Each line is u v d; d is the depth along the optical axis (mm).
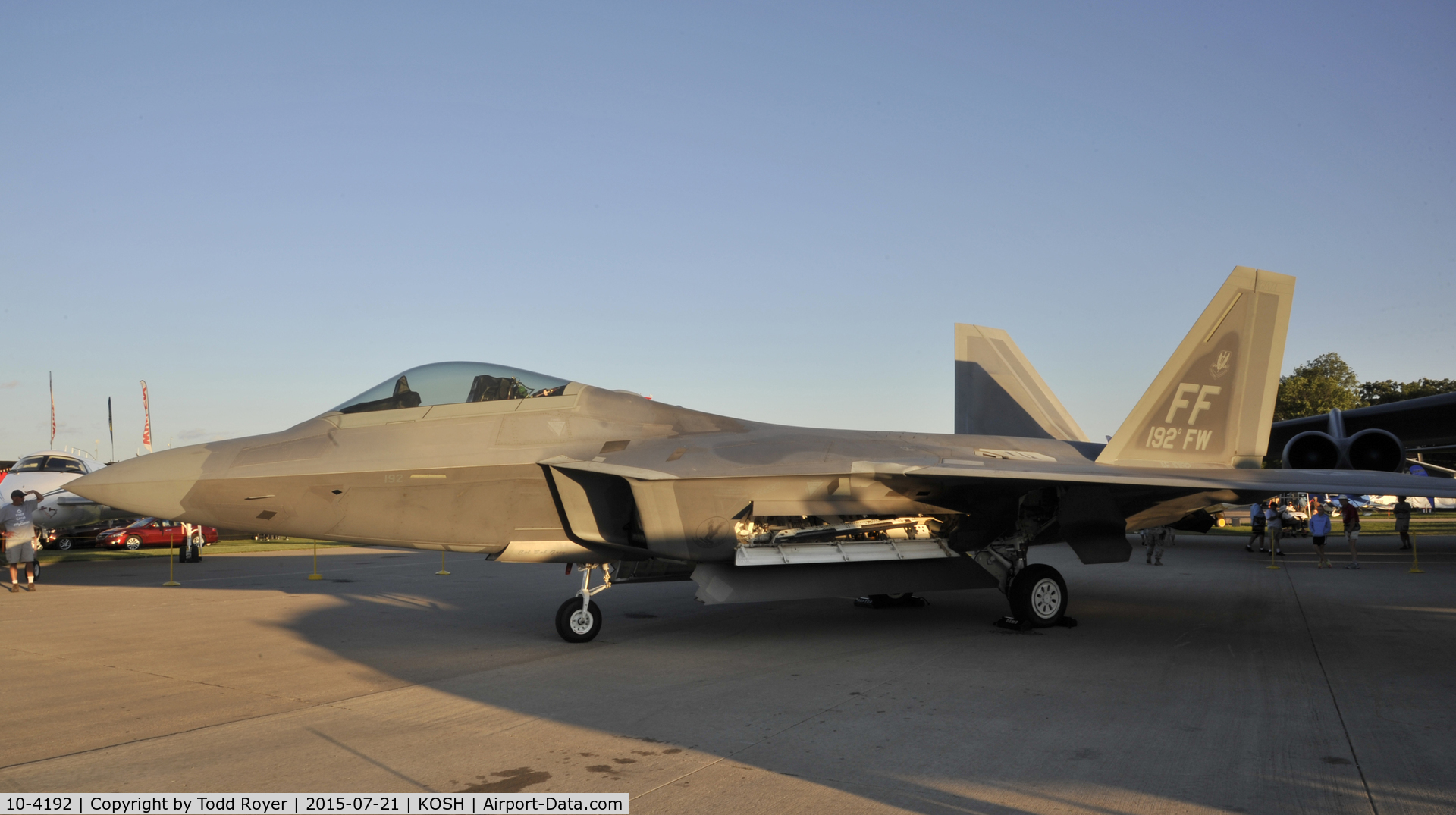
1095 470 9219
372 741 4906
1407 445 20859
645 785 4152
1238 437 11172
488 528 8742
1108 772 4352
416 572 16875
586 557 8883
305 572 16969
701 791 4074
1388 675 6770
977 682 6539
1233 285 11094
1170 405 10734
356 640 8625
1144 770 4387
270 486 8328
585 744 4840
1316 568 17438
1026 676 6734
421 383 9195
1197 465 10898
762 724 5289
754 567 8695
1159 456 10703
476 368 9422
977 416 16031
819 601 11828
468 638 8805
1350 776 4293
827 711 5613
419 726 5258
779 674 6852
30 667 7172
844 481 8922
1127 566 18156
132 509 8359
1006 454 10438
